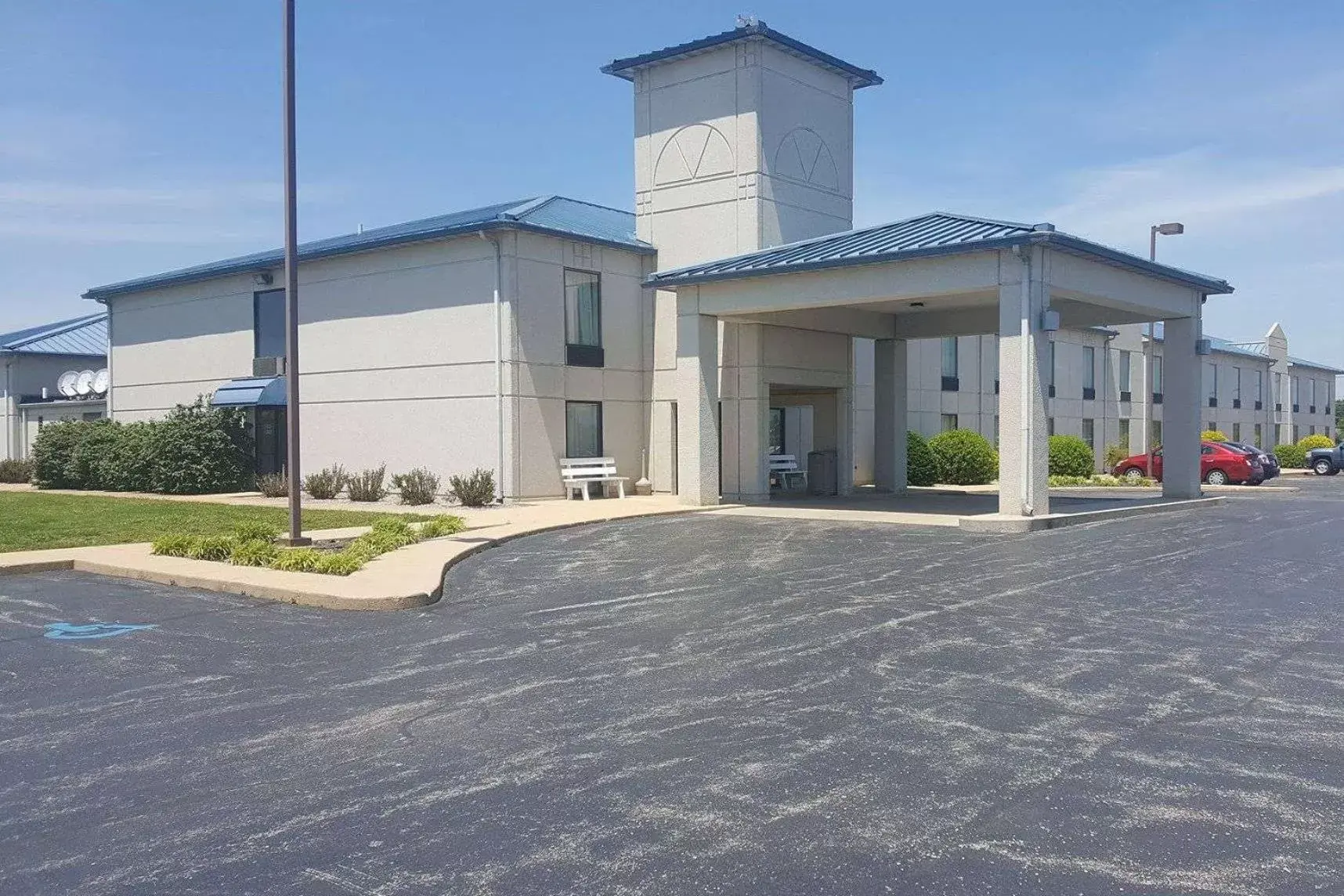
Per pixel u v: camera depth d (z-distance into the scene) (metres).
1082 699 7.04
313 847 4.77
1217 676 7.63
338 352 26.41
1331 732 6.29
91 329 43.38
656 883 4.36
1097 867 4.47
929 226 20.61
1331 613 10.02
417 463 24.70
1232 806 5.12
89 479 30.88
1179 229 28.75
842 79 27.44
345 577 12.02
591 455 25.05
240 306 29.42
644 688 7.44
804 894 4.25
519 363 23.05
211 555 13.78
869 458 30.59
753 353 23.70
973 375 36.12
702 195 25.55
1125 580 12.02
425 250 24.42
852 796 5.30
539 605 10.80
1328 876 4.36
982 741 6.15
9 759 6.09
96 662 8.49
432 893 4.30
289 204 14.77
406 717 6.83
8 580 12.89
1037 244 17.55
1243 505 23.66
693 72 25.67
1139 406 47.28
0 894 4.32
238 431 28.62
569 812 5.13
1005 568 13.04
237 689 7.60
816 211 26.52
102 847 4.80
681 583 12.10
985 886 4.30
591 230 25.39
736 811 5.12
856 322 25.61
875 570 12.89
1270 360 61.00
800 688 7.38
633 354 25.98
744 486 23.92
